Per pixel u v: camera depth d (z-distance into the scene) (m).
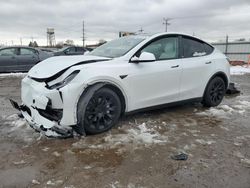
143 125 4.24
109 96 3.84
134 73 4.10
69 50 16.98
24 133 3.85
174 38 4.89
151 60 4.11
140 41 4.46
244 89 8.48
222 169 2.95
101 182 2.65
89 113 3.66
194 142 3.68
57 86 3.52
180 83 4.81
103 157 3.16
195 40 5.29
